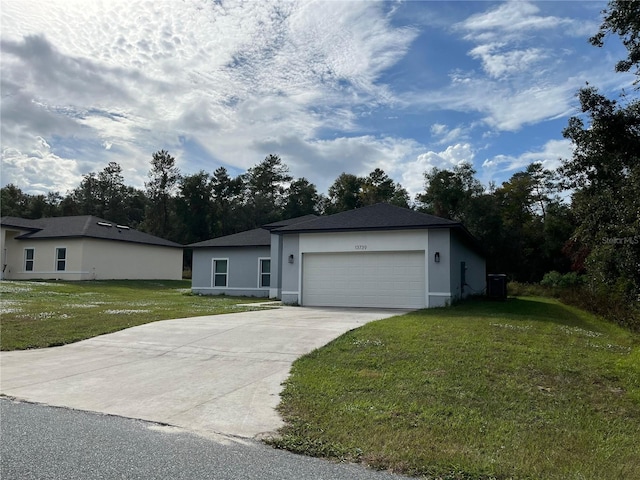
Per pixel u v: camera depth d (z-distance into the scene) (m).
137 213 63.81
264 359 7.79
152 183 55.97
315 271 17.28
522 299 22.97
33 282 25.70
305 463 3.78
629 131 13.92
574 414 4.99
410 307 16.02
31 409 5.32
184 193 51.72
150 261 33.56
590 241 16.78
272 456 3.93
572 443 4.20
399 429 4.52
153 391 6.09
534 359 7.13
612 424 4.74
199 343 9.13
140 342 9.34
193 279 25.27
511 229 37.84
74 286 24.42
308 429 4.57
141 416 5.05
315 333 9.85
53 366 7.57
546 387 5.88
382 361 7.17
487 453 3.94
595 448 4.10
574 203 17.52
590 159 15.49
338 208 53.75
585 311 17.39
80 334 10.05
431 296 15.79
